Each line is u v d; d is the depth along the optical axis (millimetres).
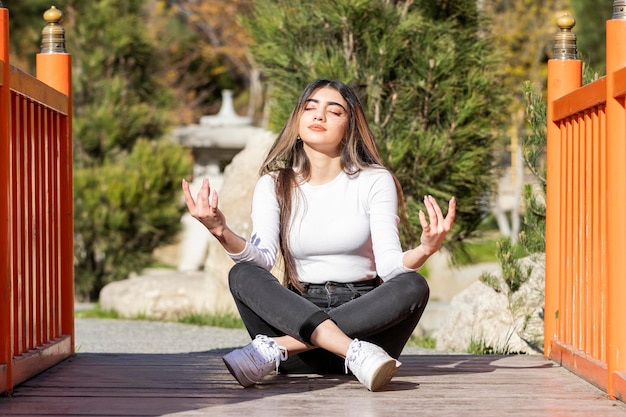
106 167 12172
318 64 6734
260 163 8250
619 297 3398
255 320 3721
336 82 3854
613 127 3393
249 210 8195
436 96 6832
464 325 6254
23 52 13438
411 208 6738
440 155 6777
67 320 4457
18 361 3625
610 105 3408
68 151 4449
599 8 14531
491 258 12961
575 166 4078
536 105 5492
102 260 12273
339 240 3762
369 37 6809
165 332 7598
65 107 4398
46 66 4410
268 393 3533
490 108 7027
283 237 3830
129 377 3877
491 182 7238
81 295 12227
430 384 3736
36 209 3963
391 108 6863
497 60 7051
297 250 3809
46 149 4125
